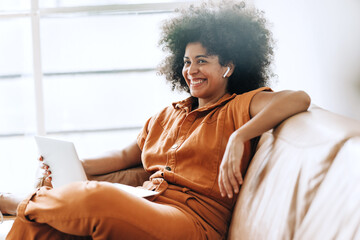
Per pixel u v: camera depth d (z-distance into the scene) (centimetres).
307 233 88
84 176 167
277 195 109
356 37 142
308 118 121
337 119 109
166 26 196
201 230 139
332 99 170
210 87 167
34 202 128
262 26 181
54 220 122
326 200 86
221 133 151
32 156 365
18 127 379
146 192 149
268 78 184
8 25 367
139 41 394
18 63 371
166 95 404
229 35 166
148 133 184
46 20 387
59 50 393
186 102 173
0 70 370
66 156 169
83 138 406
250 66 175
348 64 151
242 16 174
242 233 124
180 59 193
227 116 153
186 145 155
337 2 159
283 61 246
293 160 110
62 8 340
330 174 91
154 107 407
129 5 338
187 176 152
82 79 401
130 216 119
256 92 151
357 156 83
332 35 166
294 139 117
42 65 363
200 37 167
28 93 362
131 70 400
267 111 134
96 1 368
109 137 407
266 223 109
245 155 148
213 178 149
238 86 177
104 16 378
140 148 190
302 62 208
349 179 82
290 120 128
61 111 403
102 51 396
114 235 119
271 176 119
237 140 130
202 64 166
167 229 125
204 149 151
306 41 199
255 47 175
